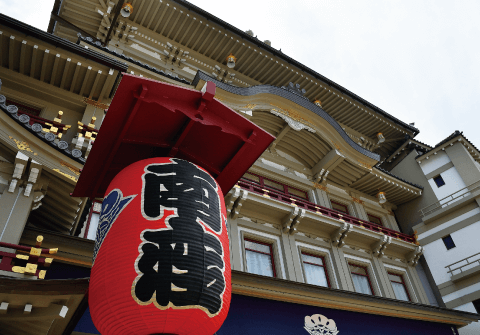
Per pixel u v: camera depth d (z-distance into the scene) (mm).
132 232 4816
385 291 18344
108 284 4480
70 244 9648
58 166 9141
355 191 23266
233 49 21891
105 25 19016
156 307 4270
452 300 19875
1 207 8266
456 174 23672
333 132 20531
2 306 5633
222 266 4934
